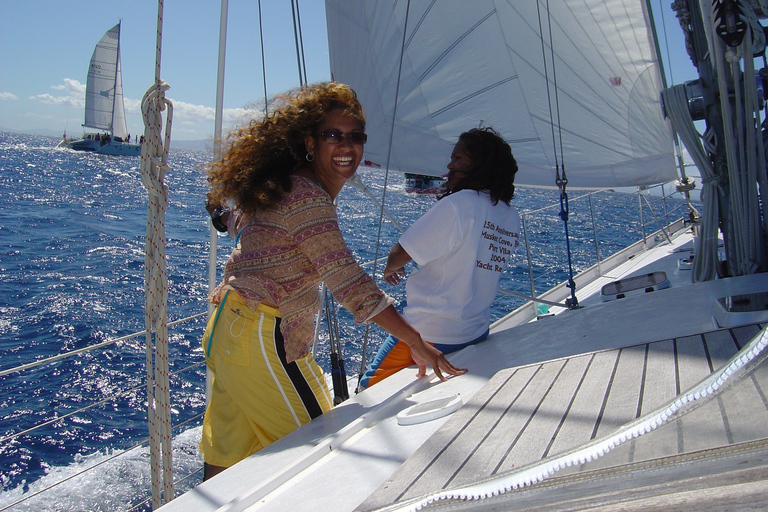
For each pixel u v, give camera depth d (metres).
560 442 1.12
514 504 0.88
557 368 1.61
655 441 0.79
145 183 1.49
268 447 1.50
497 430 1.25
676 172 4.43
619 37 3.99
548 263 14.12
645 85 4.11
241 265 1.68
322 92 1.69
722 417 0.74
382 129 4.15
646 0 3.84
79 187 41.97
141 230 25.48
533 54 4.05
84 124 60.06
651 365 1.46
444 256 2.11
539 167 4.40
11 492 5.52
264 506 1.19
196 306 12.99
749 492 0.59
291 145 1.64
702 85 2.85
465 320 2.15
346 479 1.24
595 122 4.24
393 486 1.11
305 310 1.68
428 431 1.42
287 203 1.60
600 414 1.21
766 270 2.77
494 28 3.94
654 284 2.94
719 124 2.84
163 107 1.50
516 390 1.49
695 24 2.85
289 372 1.65
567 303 2.99
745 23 2.42
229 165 1.68
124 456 5.45
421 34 3.96
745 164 2.71
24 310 12.57
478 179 2.12
